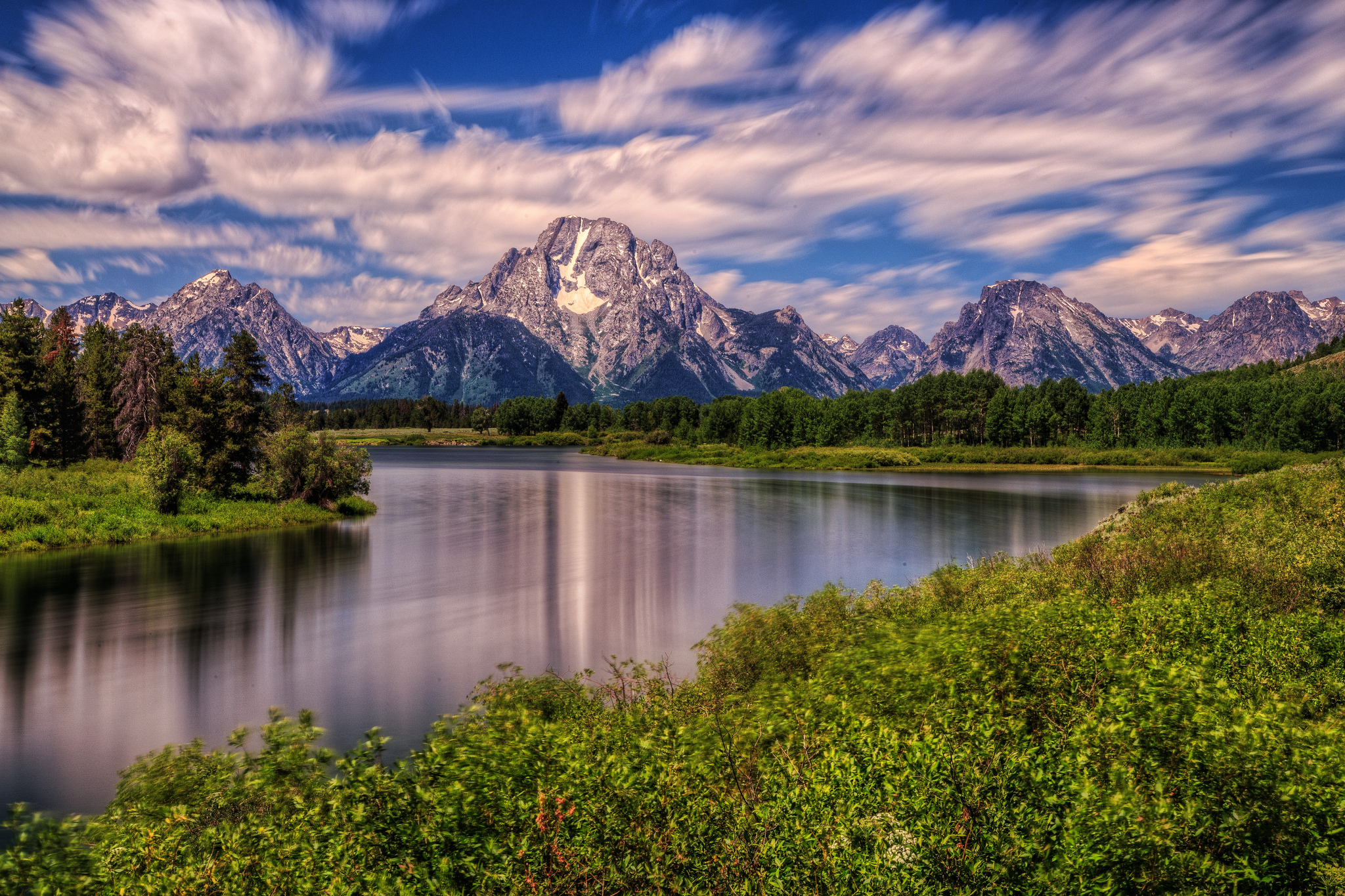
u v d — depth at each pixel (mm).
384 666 23344
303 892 5484
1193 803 5016
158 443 50906
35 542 42344
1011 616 10438
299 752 9719
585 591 33688
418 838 5730
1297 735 5633
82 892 6820
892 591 19781
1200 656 8688
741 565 39688
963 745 6020
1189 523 25234
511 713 9539
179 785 9391
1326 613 12539
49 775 16375
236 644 25703
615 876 5148
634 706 11953
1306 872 4879
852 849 4996
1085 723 6297
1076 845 4695
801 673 13328
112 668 23219
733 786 6527
